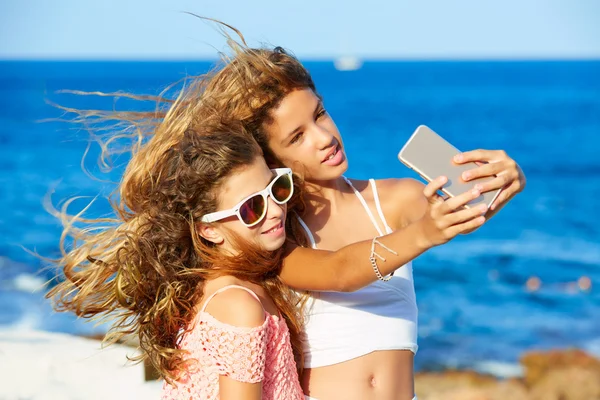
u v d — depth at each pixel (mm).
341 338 2627
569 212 21422
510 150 34125
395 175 29500
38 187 24062
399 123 42406
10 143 32719
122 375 4273
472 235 18812
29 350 4633
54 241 17656
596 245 17875
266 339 2371
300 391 2555
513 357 10578
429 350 10992
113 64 119312
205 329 2389
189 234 2547
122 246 2652
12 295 12219
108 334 2793
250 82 2619
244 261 2469
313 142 2643
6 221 19812
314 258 2527
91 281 2803
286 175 2512
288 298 2617
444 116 45250
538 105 50188
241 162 2418
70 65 114625
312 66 107312
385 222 2814
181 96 2877
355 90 60969
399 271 2758
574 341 11461
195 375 2430
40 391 4102
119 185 3018
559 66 102188
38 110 44062
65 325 10141
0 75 84562
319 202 2795
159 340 2568
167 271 2516
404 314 2721
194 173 2426
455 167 2148
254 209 2414
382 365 2637
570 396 8922
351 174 29453
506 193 2105
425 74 82312
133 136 3195
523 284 14859
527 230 19391
